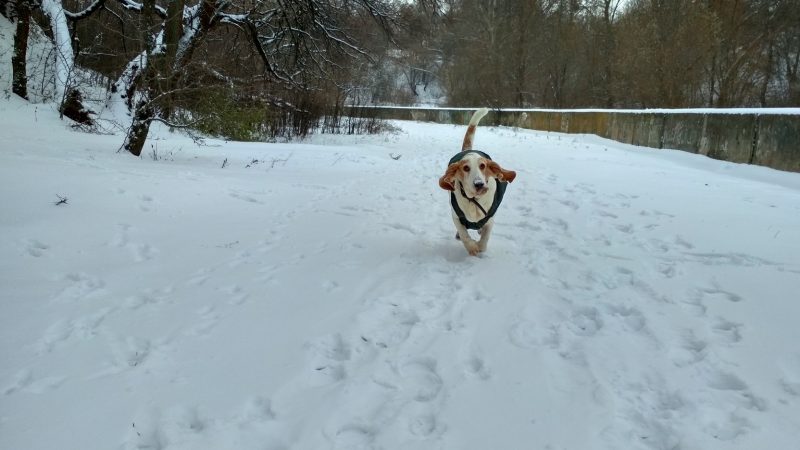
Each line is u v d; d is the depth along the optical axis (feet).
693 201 16.17
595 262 10.48
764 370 6.33
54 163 15.84
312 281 9.61
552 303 8.57
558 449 5.17
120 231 11.74
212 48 35.19
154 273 9.90
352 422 5.66
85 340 7.37
